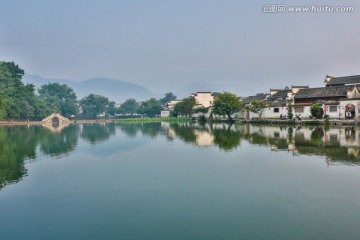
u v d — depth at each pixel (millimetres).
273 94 92250
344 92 61844
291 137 38375
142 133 55031
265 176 18641
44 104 149375
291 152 26938
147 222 12000
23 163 24750
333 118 59938
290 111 67875
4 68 121188
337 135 38844
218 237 10547
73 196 15547
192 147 32344
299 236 10492
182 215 12617
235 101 84250
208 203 14008
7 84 120250
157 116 178875
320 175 18531
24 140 44438
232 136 42562
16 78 129000
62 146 36156
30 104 137875
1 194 16031
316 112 61406
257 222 11727
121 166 22953
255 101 78750
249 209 13102
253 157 25156
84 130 70438
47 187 17297
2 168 22719
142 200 14672
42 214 13109
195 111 118625
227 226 11422
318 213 12492
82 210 13508
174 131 57125
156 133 53781
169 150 30828
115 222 12078
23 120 137250
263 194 15117
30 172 21266
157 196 15242
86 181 18531
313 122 59469
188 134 48812
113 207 13797
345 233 10656
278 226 11328
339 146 29359
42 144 38594
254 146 31359
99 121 158625
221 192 15625
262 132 47562
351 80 69500
